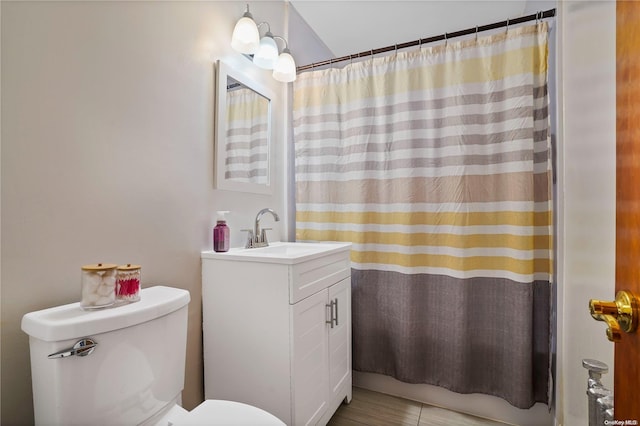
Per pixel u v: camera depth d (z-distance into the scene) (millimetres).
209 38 1456
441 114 1678
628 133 407
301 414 1228
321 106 1956
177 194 1294
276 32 1978
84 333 747
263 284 1246
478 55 1611
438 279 1683
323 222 1939
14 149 828
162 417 929
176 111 1289
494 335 1580
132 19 1117
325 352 1435
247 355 1276
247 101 1714
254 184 1758
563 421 1260
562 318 1275
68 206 938
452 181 1641
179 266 1299
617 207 438
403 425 1531
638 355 380
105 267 865
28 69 852
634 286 388
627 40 408
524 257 1475
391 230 1784
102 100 1024
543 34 1483
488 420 1583
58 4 914
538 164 1514
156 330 914
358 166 1847
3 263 811
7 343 816
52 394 717
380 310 1805
